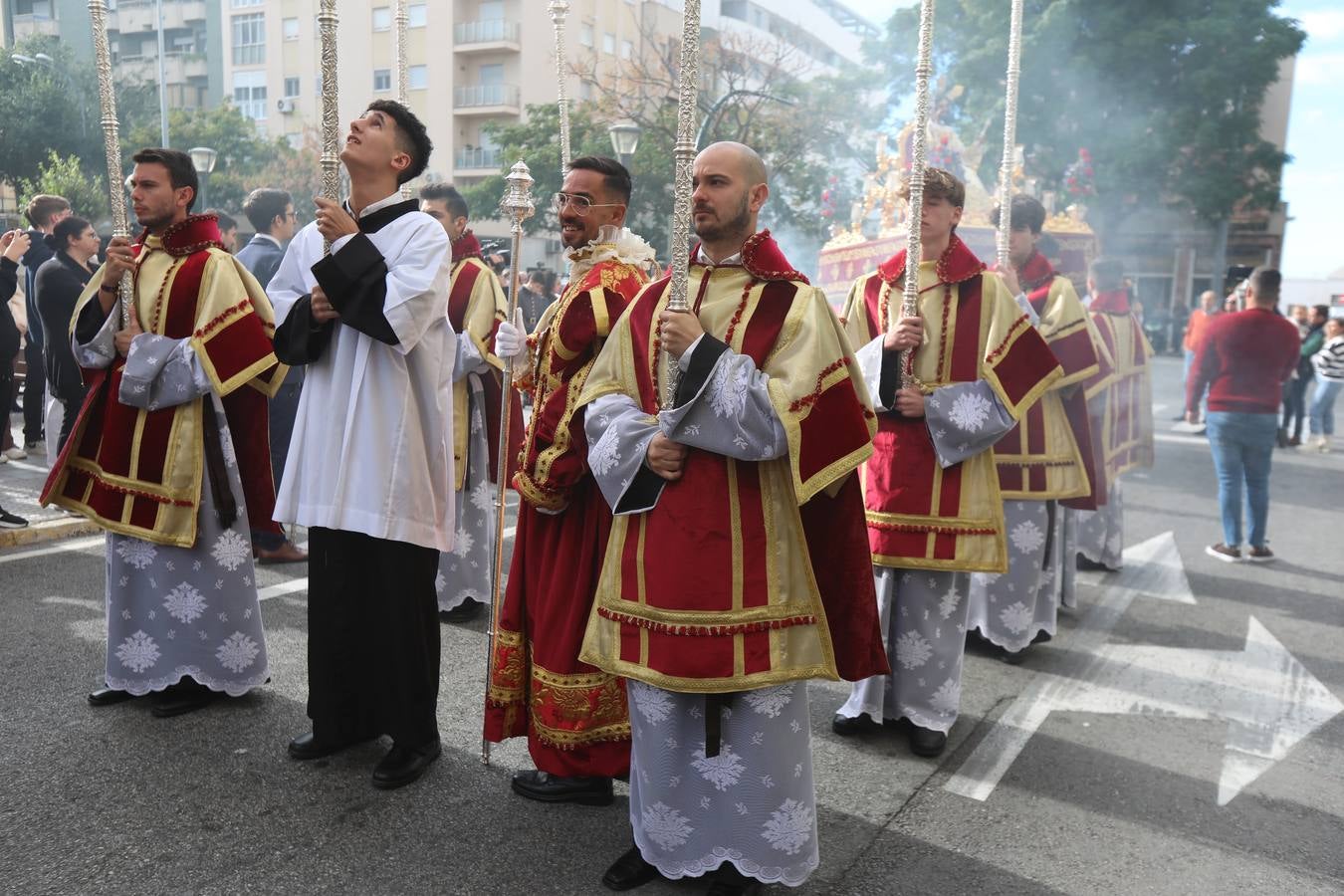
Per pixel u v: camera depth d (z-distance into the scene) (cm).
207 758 334
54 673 401
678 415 234
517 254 336
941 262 369
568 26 2547
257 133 3197
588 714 302
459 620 485
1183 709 411
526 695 321
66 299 638
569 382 299
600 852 286
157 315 355
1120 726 393
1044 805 326
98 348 352
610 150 2234
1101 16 2105
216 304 352
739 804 250
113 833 287
